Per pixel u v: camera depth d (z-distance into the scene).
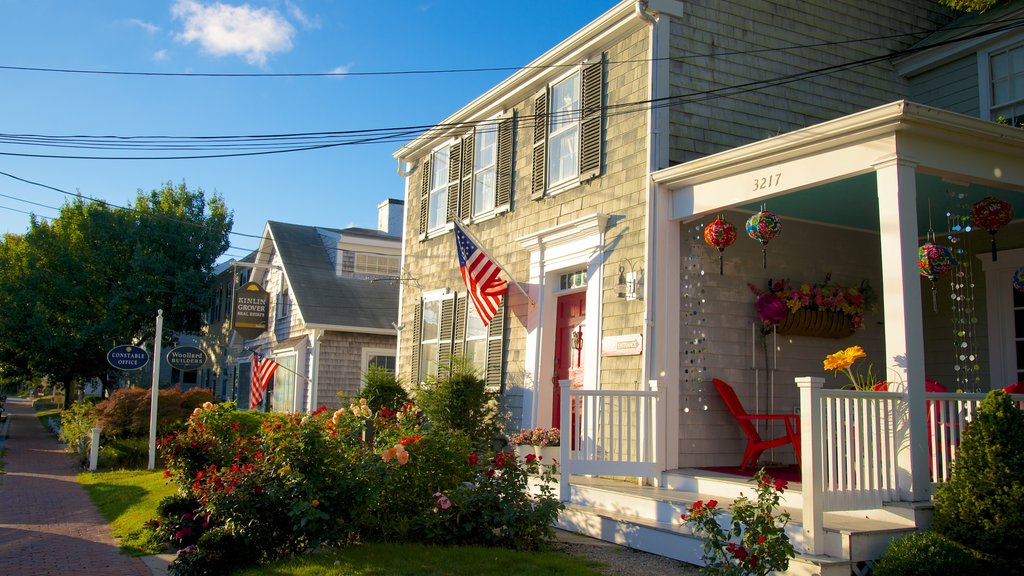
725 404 8.91
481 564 6.47
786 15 10.62
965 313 10.07
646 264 9.15
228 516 6.98
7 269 28.53
